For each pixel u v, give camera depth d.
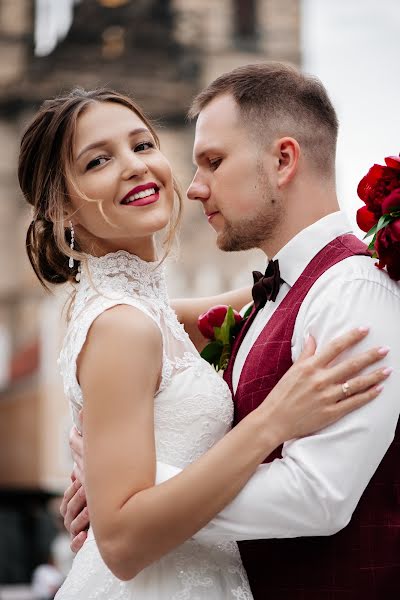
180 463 2.52
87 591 2.52
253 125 2.68
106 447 2.36
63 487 18.66
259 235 2.72
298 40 28.70
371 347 2.37
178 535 2.28
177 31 28.53
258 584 2.56
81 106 2.64
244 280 24.94
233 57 28.69
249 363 2.63
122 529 2.29
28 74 28.88
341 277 2.48
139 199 2.63
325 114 2.74
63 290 2.94
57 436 18.84
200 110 2.82
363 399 2.32
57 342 19.06
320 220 2.68
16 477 18.77
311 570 2.48
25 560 18.02
